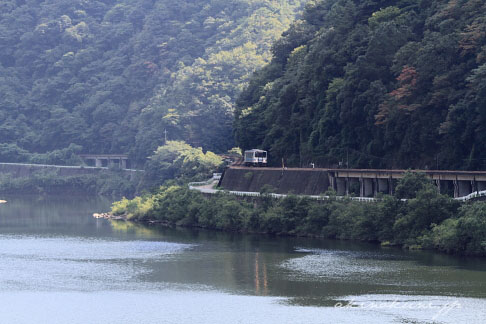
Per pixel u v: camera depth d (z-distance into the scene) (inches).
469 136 7711.6
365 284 5797.2
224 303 5418.3
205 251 7504.9
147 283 6082.7
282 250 7357.3
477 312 5054.1
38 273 6550.2
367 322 4911.4
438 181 7529.5
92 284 6087.6
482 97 7416.3
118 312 5270.7
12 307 5442.9
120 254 7490.2
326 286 5782.5
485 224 6501.0
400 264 6432.1
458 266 6294.3
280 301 5423.2
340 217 7834.6
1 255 7539.4
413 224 7140.8
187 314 5182.1
